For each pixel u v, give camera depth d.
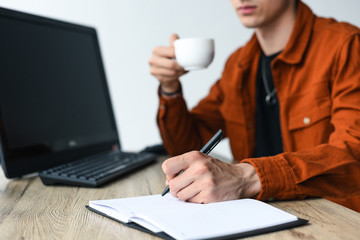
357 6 3.56
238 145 1.73
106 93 1.57
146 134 3.84
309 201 0.80
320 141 1.37
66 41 1.40
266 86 1.66
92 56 1.53
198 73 3.72
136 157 1.32
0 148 1.06
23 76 1.17
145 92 3.81
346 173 0.84
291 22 1.56
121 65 3.76
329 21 1.47
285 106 1.44
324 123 1.36
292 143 1.44
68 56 1.39
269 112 1.66
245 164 0.83
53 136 1.24
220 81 1.88
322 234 0.59
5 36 1.14
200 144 1.67
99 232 0.63
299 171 0.80
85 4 3.70
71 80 1.38
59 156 1.24
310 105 1.38
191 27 3.70
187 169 0.78
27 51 1.21
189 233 0.56
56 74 1.31
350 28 1.37
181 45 1.13
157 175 1.12
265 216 0.65
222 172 0.78
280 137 1.62
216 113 1.84
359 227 0.62
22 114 1.14
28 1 3.65
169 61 1.32
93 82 1.50
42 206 0.81
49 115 1.24
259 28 1.59
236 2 1.50
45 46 1.29
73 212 0.75
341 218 0.67
